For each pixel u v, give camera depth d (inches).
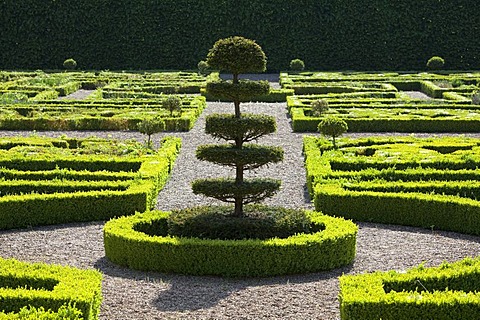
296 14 2400.3
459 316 402.0
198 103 1408.7
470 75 2090.3
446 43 2400.3
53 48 2417.6
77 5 2415.1
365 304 403.2
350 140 997.8
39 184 726.5
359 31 2404.0
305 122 1186.6
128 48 2422.5
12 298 407.5
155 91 1772.9
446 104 1430.9
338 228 570.6
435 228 668.7
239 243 532.1
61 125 1196.5
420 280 448.5
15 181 734.5
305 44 2406.5
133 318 439.2
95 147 953.5
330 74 2164.1
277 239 543.5
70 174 775.7
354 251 568.1
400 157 861.2
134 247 540.7
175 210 612.7
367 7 2397.9
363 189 719.7
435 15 2397.9
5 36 2415.1
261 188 589.9
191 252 531.8
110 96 1644.9
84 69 2427.4
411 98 1595.7
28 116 1255.5
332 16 2401.6
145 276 527.8
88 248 596.4
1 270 455.8
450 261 563.2
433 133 1189.1
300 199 767.1
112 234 554.9
